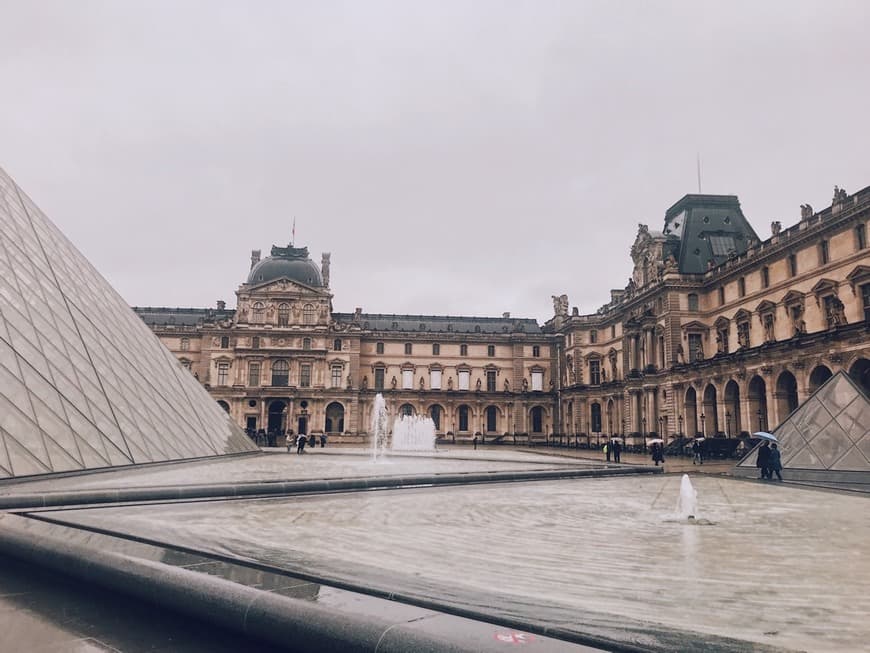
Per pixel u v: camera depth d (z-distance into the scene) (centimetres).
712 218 9181
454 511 1884
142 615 832
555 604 792
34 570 1040
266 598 736
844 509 2109
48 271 3269
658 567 1111
